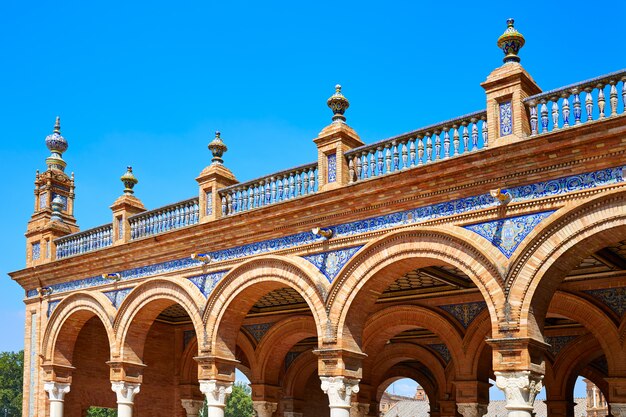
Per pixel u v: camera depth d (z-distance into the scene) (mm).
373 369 27984
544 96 14852
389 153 17516
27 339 27203
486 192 15391
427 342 27297
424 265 16656
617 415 18547
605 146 13641
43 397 26016
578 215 13906
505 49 15672
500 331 14484
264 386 26172
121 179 24531
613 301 18969
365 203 17359
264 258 19312
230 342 20547
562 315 19766
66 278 26109
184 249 21859
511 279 14523
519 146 14602
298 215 18781
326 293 17688
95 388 27562
